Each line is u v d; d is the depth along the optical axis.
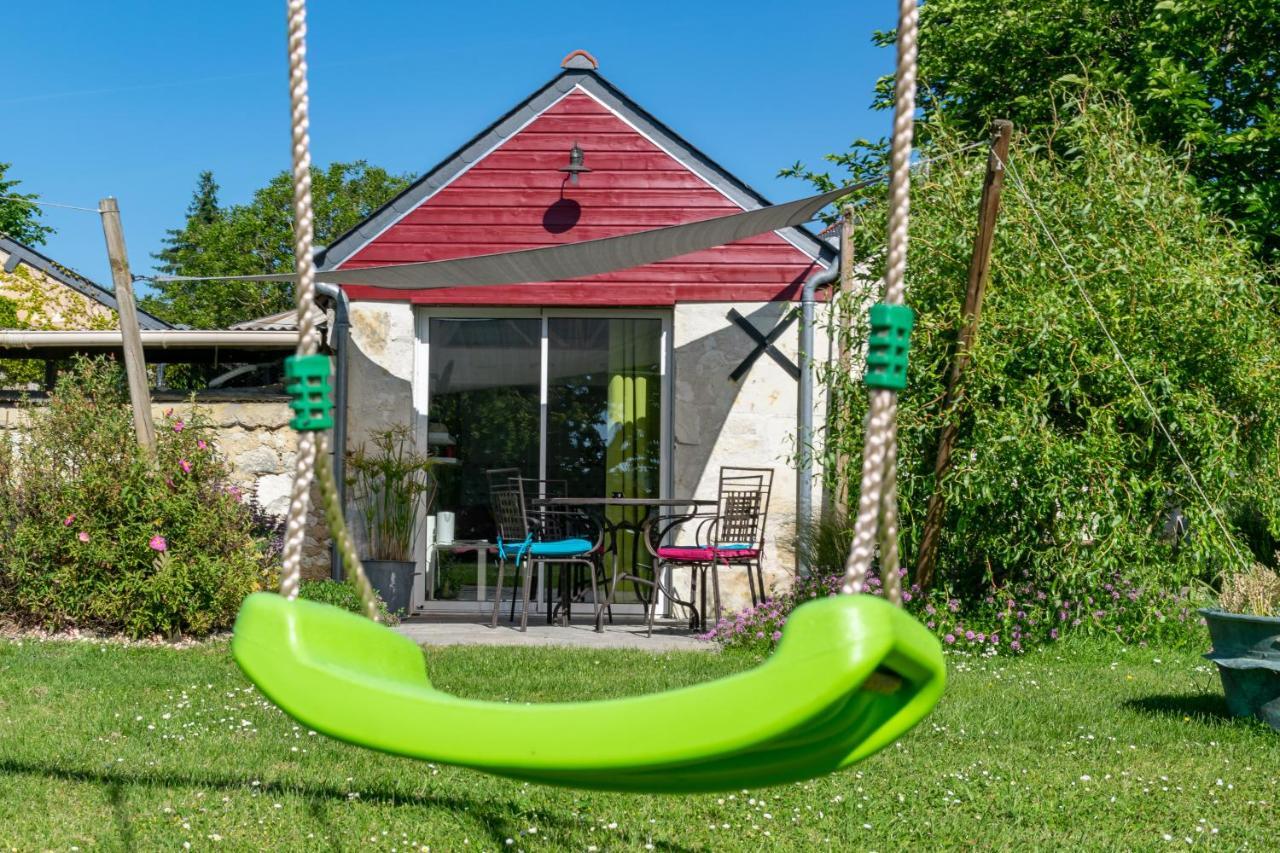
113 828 3.74
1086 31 15.28
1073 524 8.07
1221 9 14.59
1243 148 14.05
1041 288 8.20
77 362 9.14
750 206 10.21
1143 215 8.52
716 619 8.98
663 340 10.37
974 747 5.11
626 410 10.35
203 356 11.48
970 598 8.63
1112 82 14.22
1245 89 15.08
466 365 10.34
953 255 8.48
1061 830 3.96
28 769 4.42
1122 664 7.54
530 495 10.25
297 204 2.19
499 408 10.31
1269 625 5.49
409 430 10.02
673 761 1.74
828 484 8.89
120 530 7.99
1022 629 8.22
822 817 4.05
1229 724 5.61
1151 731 5.45
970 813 4.14
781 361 10.12
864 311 8.80
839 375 8.73
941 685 1.83
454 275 8.61
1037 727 5.52
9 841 3.60
